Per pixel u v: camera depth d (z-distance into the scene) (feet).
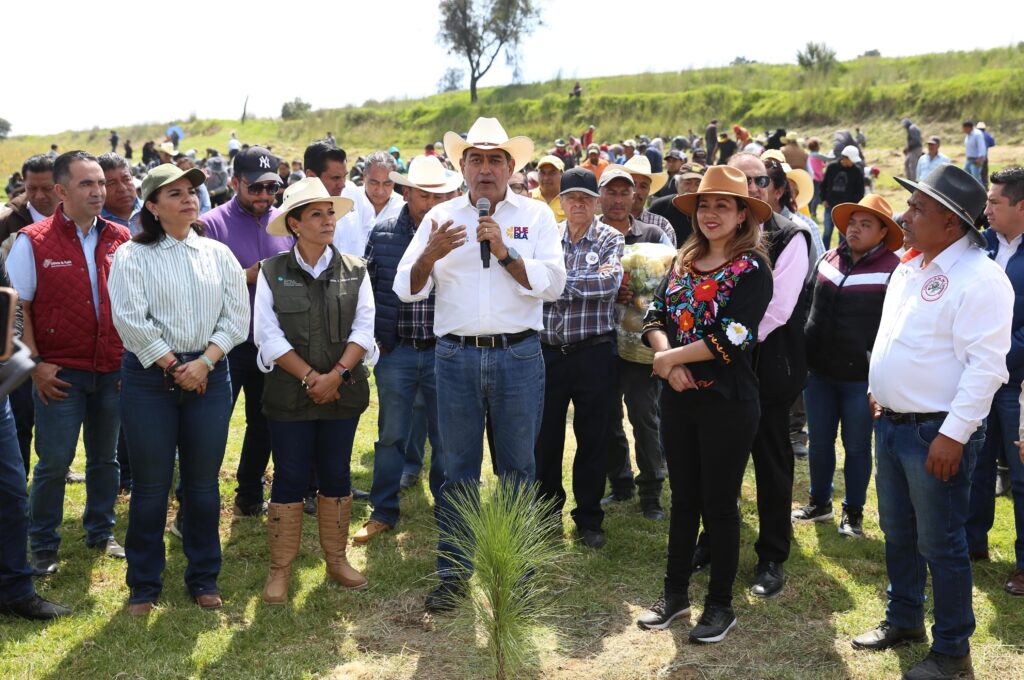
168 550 15.56
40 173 16.29
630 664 11.94
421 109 164.04
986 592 13.87
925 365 11.01
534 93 166.61
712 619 12.53
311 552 15.52
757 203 11.84
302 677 11.59
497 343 13.16
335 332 13.58
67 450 14.37
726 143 71.41
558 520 15.75
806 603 13.60
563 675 11.66
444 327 13.33
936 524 11.19
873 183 67.62
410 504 17.78
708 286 11.98
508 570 10.94
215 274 13.26
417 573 14.64
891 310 11.63
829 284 15.47
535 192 22.84
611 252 15.64
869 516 17.02
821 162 56.08
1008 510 16.90
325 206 13.46
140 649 12.20
